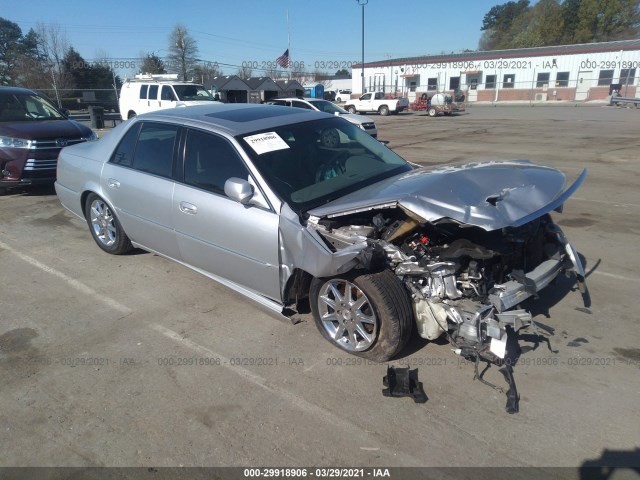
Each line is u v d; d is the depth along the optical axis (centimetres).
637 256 529
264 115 453
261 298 400
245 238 379
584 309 413
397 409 300
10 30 5575
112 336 392
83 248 590
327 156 420
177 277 500
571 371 332
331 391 319
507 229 340
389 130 2162
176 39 4938
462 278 331
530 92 4484
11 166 797
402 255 335
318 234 349
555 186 354
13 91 915
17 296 464
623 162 1109
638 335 374
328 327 369
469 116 3017
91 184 527
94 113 2195
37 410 308
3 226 683
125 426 293
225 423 293
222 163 402
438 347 364
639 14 6059
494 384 320
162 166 451
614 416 289
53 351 372
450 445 271
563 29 6425
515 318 309
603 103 3753
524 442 271
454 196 324
